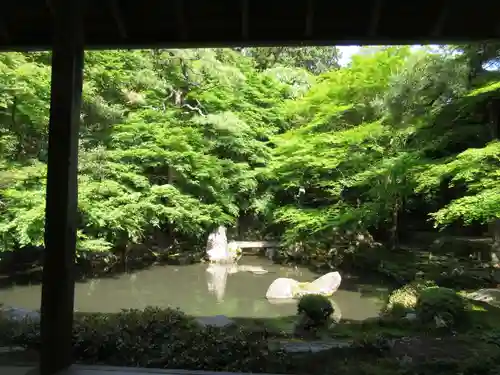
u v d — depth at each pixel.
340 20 3.40
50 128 2.89
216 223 14.13
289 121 15.44
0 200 8.92
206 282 11.08
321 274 12.05
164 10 3.33
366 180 9.56
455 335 4.77
